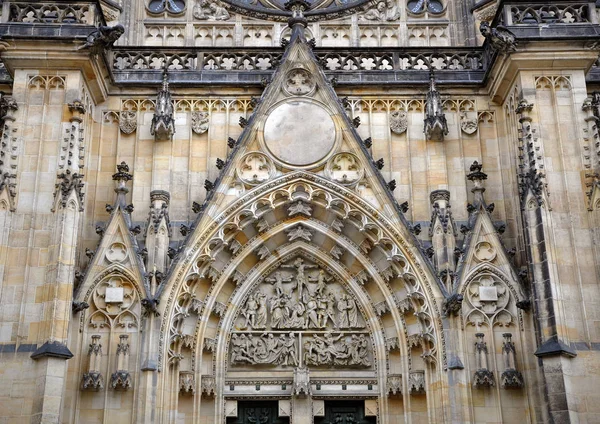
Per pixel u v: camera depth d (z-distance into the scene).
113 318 42.00
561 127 43.50
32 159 42.06
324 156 45.78
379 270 45.34
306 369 44.06
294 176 45.47
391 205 44.56
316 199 45.66
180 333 42.59
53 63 43.62
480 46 50.12
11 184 41.28
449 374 41.28
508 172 46.34
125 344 41.28
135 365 41.19
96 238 44.47
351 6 53.34
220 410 43.47
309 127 46.28
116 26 43.94
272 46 51.00
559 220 41.62
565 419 37.50
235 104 47.69
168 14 52.75
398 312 44.50
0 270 39.75
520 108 43.56
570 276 40.56
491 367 41.66
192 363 43.25
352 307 45.72
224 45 52.34
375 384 44.41
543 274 40.19
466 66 49.03
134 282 42.53
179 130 46.84
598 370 38.84
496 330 42.44
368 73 48.19
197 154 46.53
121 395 40.78
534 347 41.53
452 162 46.62
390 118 47.38
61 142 42.47
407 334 44.06
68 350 38.50
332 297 46.00
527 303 41.97
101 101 47.06
